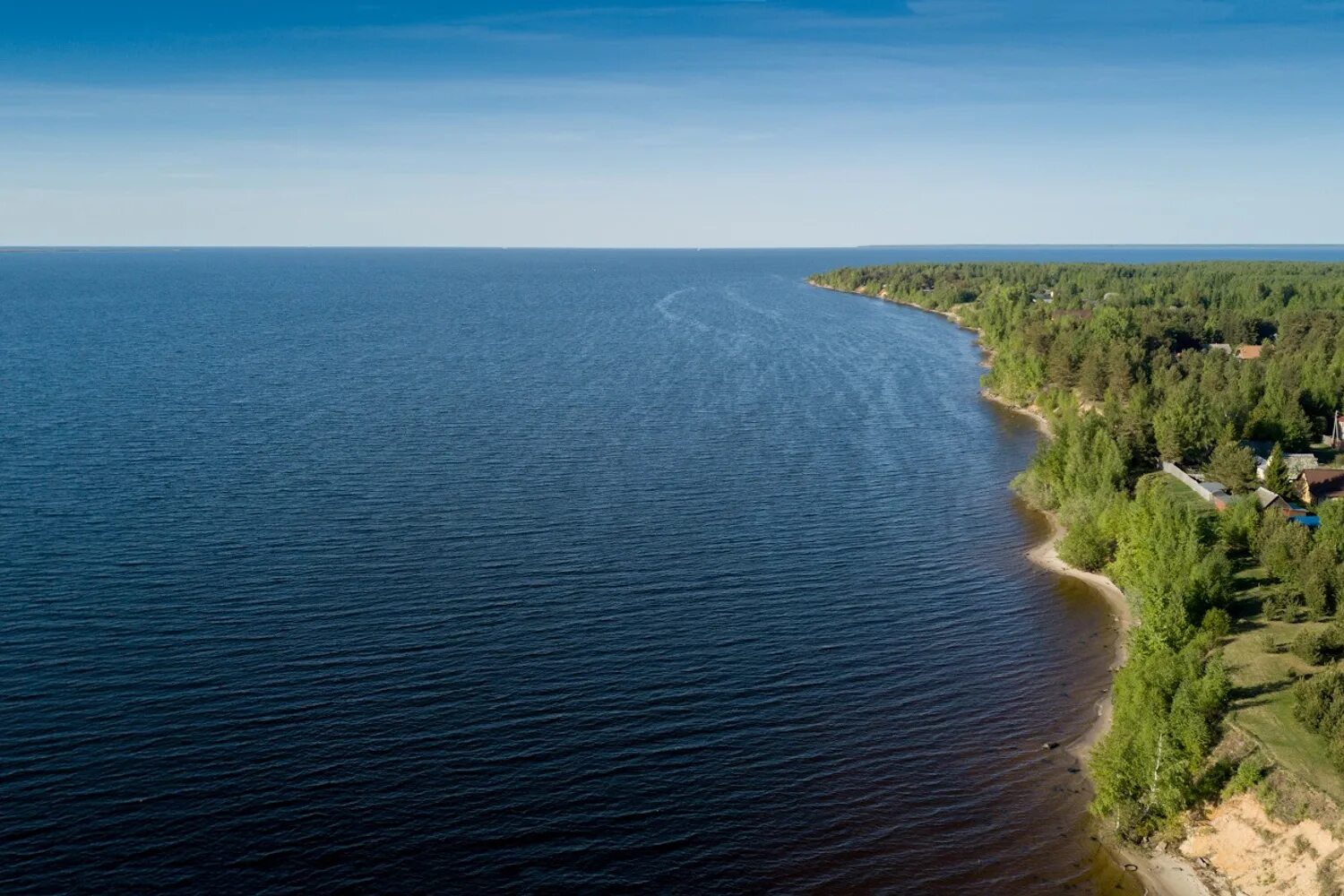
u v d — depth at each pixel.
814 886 54.31
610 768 62.38
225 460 122.12
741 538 101.81
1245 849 56.69
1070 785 63.72
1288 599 79.69
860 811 60.25
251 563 89.81
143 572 87.00
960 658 79.25
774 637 80.62
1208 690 65.38
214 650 73.75
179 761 60.56
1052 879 55.72
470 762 62.09
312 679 70.38
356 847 54.47
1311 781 58.12
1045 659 79.50
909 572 95.38
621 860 54.97
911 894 54.22
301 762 61.03
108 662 71.38
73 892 50.41
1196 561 84.12
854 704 71.50
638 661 75.38
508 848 55.19
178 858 52.94
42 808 55.94
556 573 90.50
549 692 70.44
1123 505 98.00
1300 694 64.81
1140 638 75.19
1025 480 120.75
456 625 79.56
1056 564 98.62
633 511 108.69
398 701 68.19
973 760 65.88
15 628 75.81
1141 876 56.12
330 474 117.62
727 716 68.94
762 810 59.69
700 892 53.28
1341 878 51.78
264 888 51.38
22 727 63.19
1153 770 60.31
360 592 84.62
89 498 105.75
